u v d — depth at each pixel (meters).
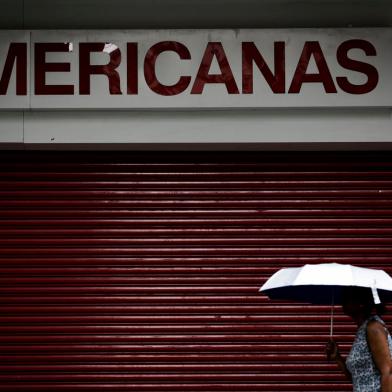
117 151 8.16
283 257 8.05
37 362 7.92
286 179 8.12
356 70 7.82
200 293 8.02
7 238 8.09
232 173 8.14
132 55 7.87
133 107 7.83
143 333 7.96
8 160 8.16
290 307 7.98
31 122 7.93
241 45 7.86
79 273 8.03
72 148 8.10
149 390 7.88
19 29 7.95
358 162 8.10
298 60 7.84
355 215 8.09
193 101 7.82
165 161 8.14
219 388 7.88
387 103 7.80
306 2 8.08
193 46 7.88
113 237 8.07
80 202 8.10
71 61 7.86
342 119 7.90
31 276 8.04
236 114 7.92
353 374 5.45
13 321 7.97
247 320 7.96
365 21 8.06
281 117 7.91
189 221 8.09
